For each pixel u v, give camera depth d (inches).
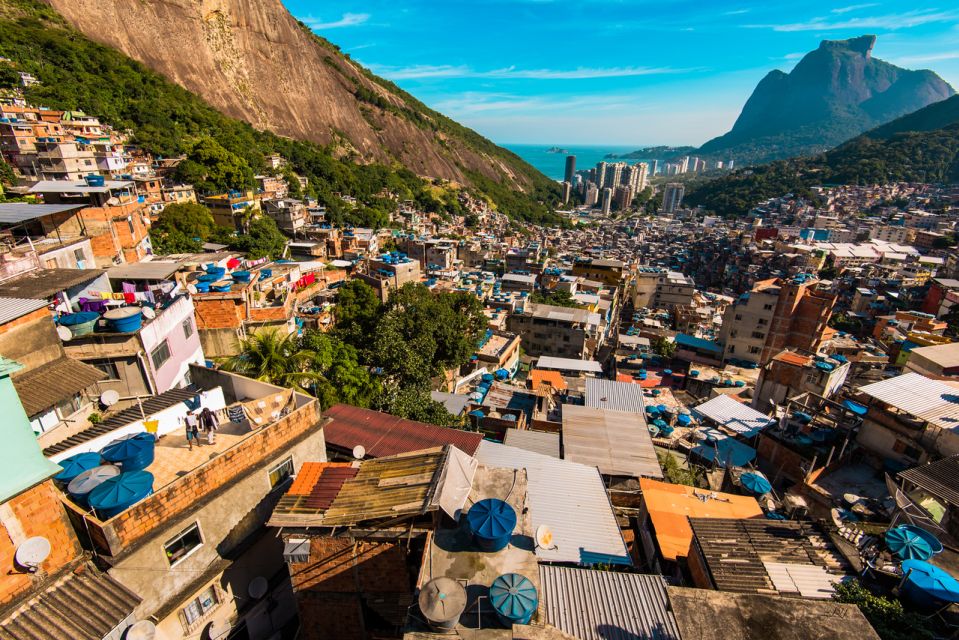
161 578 498.9
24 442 417.7
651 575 547.2
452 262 3863.2
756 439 1296.8
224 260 1483.8
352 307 1854.1
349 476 565.0
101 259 1153.4
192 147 3213.6
